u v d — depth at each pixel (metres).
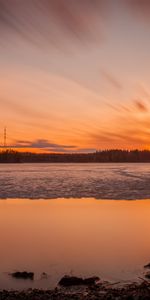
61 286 7.61
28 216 17.00
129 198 24.47
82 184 36.25
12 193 28.20
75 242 11.70
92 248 10.95
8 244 11.50
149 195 26.03
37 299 6.58
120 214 17.45
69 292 7.15
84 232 13.29
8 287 7.61
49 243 11.64
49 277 8.26
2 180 43.09
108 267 9.04
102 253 10.39
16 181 41.31
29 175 56.41
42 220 15.88
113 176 51.28
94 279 7.94
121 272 8.60
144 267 8.98
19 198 24.98
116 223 15.05
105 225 14.66
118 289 7.18
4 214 17.64
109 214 17.48
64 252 10.52
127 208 19.58
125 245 11.33
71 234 12.94
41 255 10.23
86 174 59.06
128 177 47.88
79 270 8.80
